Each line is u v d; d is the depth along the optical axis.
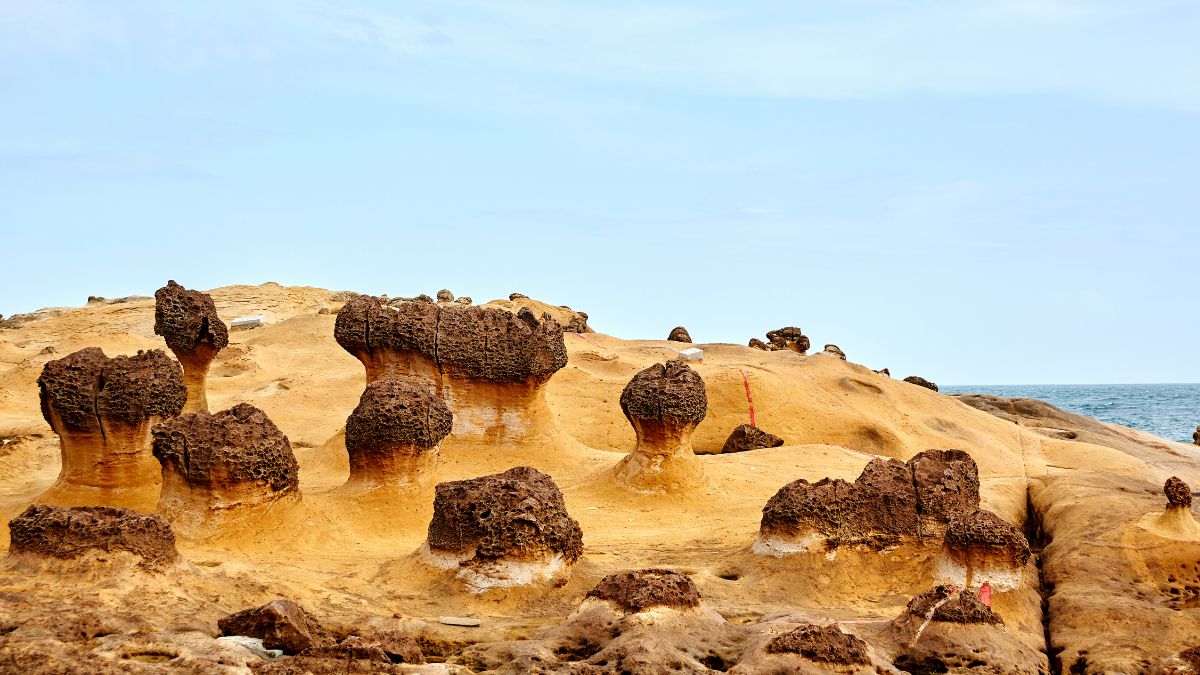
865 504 12.60
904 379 41.22
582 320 43.16
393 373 18.84
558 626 9.44
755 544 12.62
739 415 26.48
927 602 10.02
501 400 19.11
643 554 12.96
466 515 11.03
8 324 47.75
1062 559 12.56
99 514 9.59
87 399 13.41
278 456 12.60
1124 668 9.94
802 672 8.34
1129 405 115.12
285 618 8.46
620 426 24.06
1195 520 13.01
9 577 8.98
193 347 18.33
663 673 8.32
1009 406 42.16
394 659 8.48
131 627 8.34
